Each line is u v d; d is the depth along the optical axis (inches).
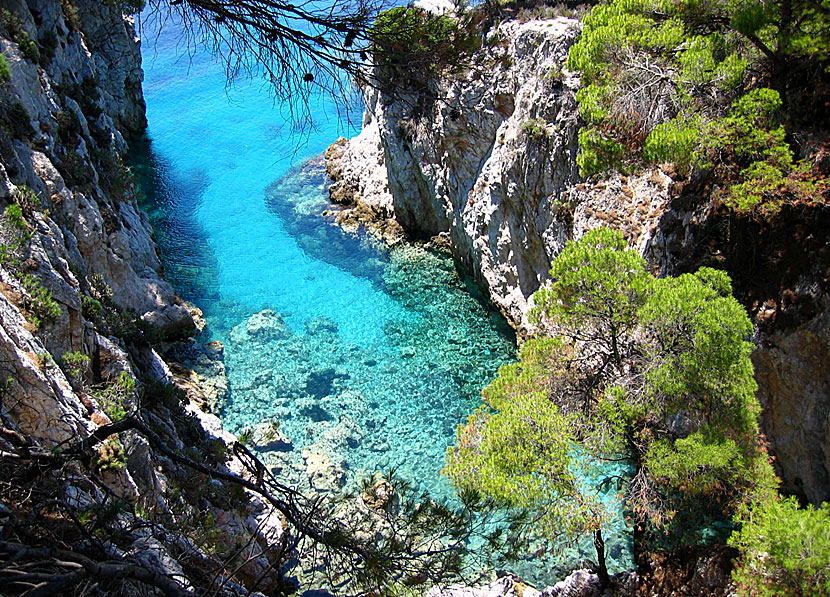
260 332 1439.5
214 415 1177.4
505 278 1460.4
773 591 574.2
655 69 966.4
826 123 904.3
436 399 1264.8
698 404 749.3
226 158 2193.7
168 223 1859.0
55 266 866.8
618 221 1104.8
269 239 1797.5
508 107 1416.1
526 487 708.0
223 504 807.1
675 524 808.9
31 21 1258.6
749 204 826.8
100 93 1774.1
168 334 1378.0
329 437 1170.6
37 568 267.6
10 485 338.6
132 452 716.0
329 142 2274.9
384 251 1742.1
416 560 436.5
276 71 396.2
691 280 781.9
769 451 874.8
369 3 397.1
